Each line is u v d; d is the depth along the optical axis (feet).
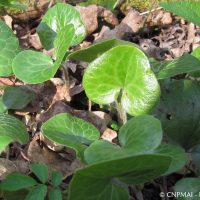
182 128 1.10
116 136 1.24
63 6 1.35
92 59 1.18
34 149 1.19
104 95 1.03
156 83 0.96
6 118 1.00
